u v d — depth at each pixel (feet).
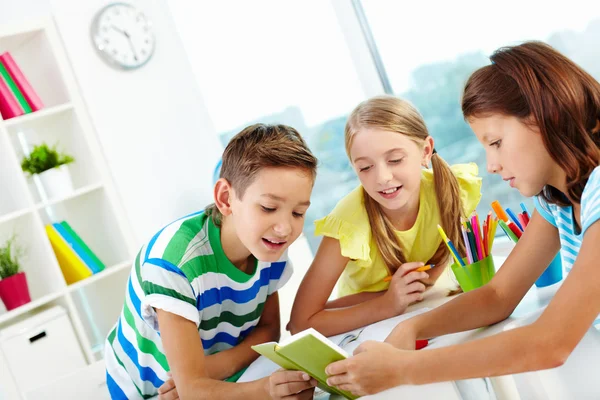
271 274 4.30
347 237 4.41
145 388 4.44
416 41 8.59
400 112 4.23
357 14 9.43
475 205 4.83
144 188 9.51
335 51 9.81
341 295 5.28
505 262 3.55
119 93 9.44
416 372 2.72
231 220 3.85
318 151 10.39
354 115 4.30
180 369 3.57
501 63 3.02
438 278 4.77
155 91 9.73
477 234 4.05
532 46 3.02
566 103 2.89
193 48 10.37
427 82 8.63
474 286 4.03
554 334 2.60
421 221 4.61
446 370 2.68
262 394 3.21
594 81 2.99
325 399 3.21
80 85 9.02
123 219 9.04
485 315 3.44
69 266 8.61
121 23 9.49
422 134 4.33
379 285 4.79
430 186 4.64
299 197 3.51
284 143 3.51
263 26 10.18
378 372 2.78
